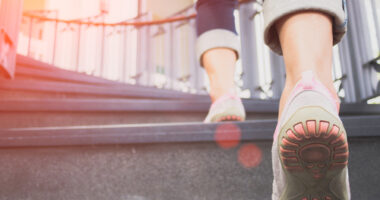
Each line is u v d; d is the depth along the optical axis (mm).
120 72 4289
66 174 937
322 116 475
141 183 921
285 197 558
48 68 2383
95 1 6141
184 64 4312
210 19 1209
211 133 949
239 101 1096
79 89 1852
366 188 873
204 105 1479
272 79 2938
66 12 6461
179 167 929
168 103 1457
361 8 2385
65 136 965
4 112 1326
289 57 580
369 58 2285
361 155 898
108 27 4594
